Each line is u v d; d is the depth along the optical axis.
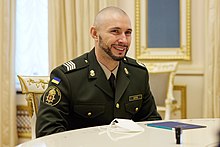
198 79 3.95
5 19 4.20
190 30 3.95
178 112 3.97
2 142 4.23
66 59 4.09
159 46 4.04
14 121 4.26
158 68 3.82
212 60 3.75
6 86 4.23
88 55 2.08
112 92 1.99
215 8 3.72
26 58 4.39
